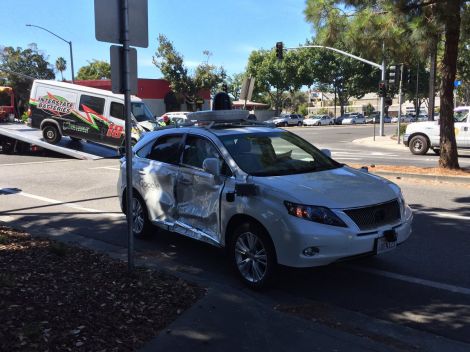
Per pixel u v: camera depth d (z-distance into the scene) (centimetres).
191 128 629
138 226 703
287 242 468
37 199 1030
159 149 671
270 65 6469
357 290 513
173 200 623
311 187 495
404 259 606
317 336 388
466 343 397
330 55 6334
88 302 423
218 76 5231
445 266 580
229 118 674
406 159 1777
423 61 1242
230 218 528
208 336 382
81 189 1152
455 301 482
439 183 1167
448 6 1044
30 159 1830
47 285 455
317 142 2834
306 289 518
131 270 504
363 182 530
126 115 486
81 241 703
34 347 336
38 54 6341
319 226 461
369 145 2578
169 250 658
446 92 1248
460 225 764
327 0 1224
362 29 1186
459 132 1870
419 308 467
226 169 555
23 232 705
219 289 474
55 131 1902
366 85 6550
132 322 394
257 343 374
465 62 3906
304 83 6619
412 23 1096
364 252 472
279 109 7194
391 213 505
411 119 6825
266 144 601
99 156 1812
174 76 5078
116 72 474
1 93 2698
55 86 1898
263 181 508
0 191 1129
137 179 686
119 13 470
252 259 514
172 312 420
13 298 414
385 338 404
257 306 439
